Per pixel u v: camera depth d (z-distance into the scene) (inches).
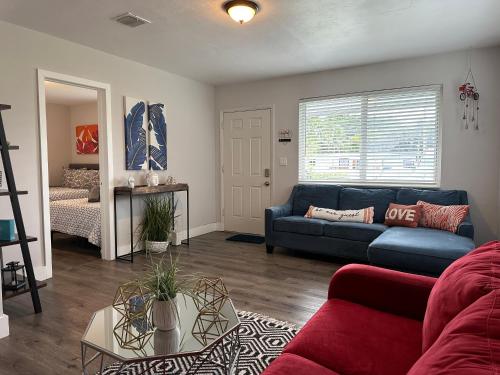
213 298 72.3
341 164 188.4
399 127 172.7
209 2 108.8
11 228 101.6
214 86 225.3
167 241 178.5
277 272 145.3
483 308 34.7
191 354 57.6
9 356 83.0
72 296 119.1
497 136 151.7
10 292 101.7
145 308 61.7
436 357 30.4
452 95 159.3
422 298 64.5
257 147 213.5
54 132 288.2
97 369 78.1
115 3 109.0
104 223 164.1
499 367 25.8
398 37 139.1
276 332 93.9
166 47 150.3
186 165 206.1
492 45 149.4
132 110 169.6
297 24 125.6
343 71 183.9
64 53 140.1
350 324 61.7
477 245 157.5
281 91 202.8
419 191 161.2
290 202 192.9
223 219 229.8
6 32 122.3
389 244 121.5
